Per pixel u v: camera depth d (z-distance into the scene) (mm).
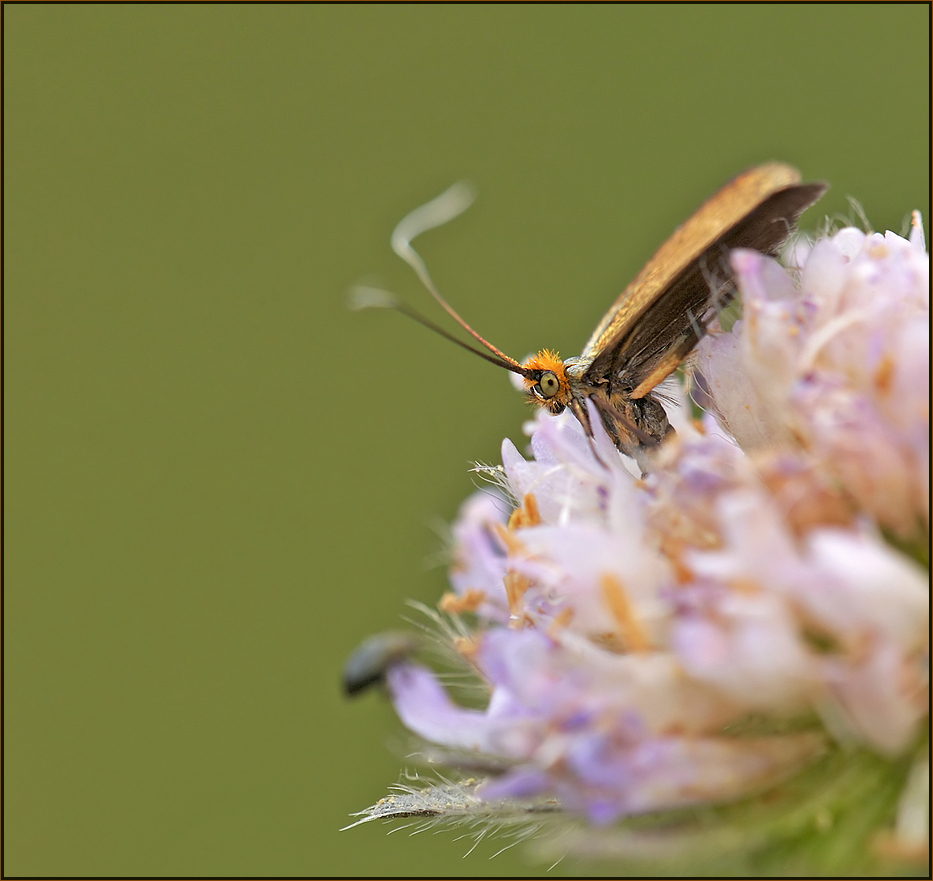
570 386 107
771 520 98
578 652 99
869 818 99
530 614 102
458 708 106
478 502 108
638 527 101
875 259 102
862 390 100
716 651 98
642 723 99
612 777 98
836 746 100
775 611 97
